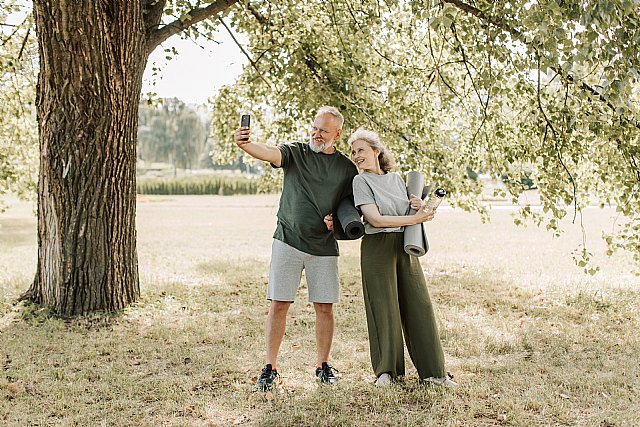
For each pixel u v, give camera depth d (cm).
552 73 555
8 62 862
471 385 436
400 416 382
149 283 842
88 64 640
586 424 373
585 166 760
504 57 538
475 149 804
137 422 379
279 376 455
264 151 422
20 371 475
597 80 586
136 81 686
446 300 754
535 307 710
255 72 926
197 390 436
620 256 1162
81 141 657
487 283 866
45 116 662
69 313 659
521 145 689
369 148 448
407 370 473
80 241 664
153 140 8869
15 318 645
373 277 438
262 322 644
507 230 1784
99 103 653
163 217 2470
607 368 486
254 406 403
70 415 391
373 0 738
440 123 870
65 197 662
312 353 527
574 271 991
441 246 1378
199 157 9025
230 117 1054
